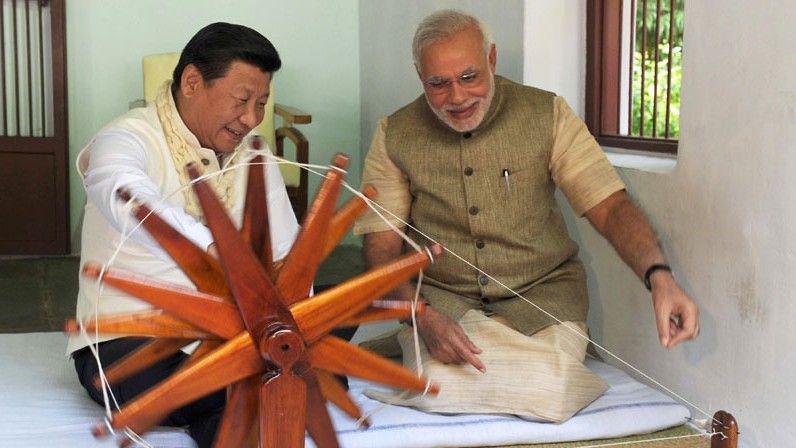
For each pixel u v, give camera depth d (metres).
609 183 2.51
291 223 2.46
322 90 5.64
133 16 5.34
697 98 2.44
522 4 3.18
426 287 2.62
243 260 1.40
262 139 1.50
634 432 2.32
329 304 1.45
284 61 5.58
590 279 3.01
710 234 2.40
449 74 2.39
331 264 5.08
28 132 5.32
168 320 1.42
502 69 3.39
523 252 2.58
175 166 2.24
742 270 2.28
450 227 2.62
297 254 1.44
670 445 2.26
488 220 2.57
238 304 1.41
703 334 2.45
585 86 3.21
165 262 2.28
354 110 5.69
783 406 2.15
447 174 2.58
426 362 2.40
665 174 2.59
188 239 1.43
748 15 2.23
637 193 2.73
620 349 2.84
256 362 1.42
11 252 5.27
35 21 5.20
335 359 1.48
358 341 3.06
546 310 2.50
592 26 3.14
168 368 2.11
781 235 2.14
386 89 5.10
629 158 2.95
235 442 1.45
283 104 5.61
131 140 2.19
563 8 3.18
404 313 1.54
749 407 2.27
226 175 2.27
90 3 5.28
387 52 5.05
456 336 2.36
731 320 2.33
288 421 1.42
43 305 4.28
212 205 1.37
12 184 5.22
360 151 5.70
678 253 2.54
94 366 2.26
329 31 5.61
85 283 2.32
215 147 2.26
